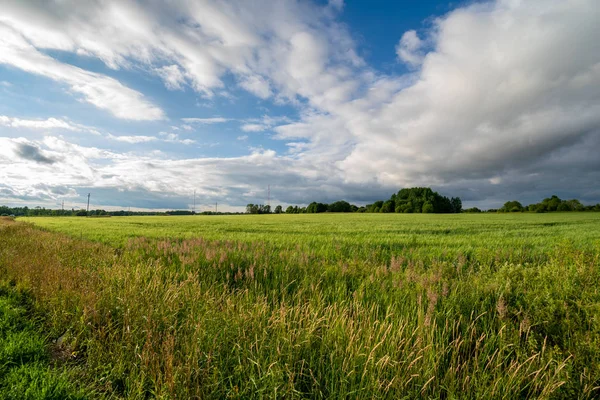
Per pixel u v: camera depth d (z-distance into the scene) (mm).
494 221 41812
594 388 3047
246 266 8062
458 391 3105
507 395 2967
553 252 9234
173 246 11359
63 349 4191
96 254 10477
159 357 3535
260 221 45406
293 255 8961
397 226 29453
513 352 3801
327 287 6312
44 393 2986
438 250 11102
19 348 3842
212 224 36500
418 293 5258
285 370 3207
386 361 3096
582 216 62344
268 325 4082
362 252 10820
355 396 2955
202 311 4715
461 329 4312
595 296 4527
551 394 3037
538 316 4418
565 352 3570
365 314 4309
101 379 3352
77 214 137750
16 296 5938
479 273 6727
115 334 4250
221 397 3070
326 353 3609
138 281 6168
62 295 5551
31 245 12352
